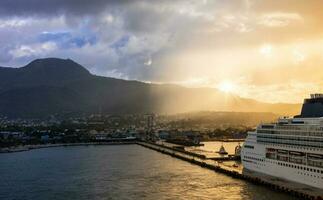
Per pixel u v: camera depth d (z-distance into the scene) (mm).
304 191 189875
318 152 192750
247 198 194875
